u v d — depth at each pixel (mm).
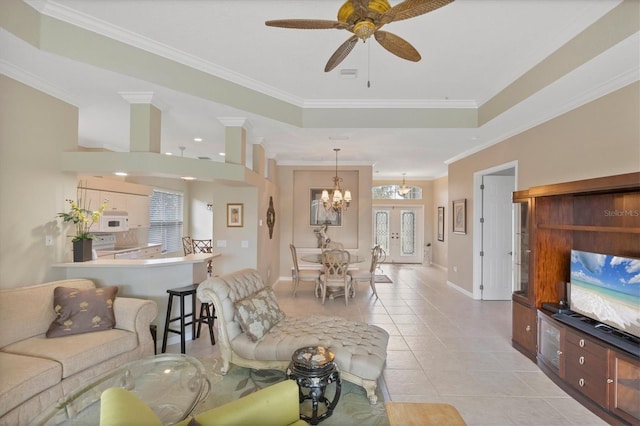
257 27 2742
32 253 3016
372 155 6547
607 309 2525
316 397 2266
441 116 4367
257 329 2914
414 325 4320
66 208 3416
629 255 2637
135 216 6332
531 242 3301
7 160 2766
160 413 1942
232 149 4188
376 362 2535
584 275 2779
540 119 3877
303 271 6051
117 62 2875
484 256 5758
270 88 3967
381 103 4352
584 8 2402
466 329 4168
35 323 2574
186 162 3646
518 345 3504
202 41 2977
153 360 2564
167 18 2650
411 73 3518
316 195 7598
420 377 2943
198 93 3383
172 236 8383
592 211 2998
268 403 1687
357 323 3225
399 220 10672
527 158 4207
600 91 2973
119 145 5906
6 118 2752
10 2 2330
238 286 3133
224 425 1531
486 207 5762
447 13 2484
